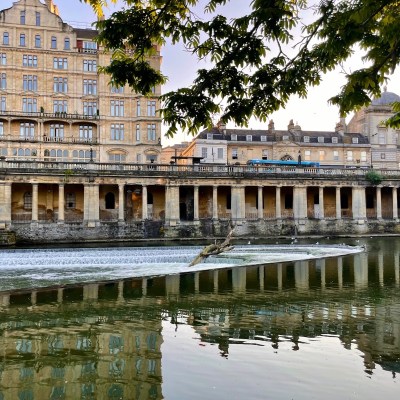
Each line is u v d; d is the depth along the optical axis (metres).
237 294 20.92
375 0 6.80
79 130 67.19
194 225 57.12
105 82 67.50
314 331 14.66
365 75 7.45
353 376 10.84
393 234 62.03
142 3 8.51
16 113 63.50
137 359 12.30
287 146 82.81
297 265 30.50
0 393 10.25
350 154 85.56
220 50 8.55
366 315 16.66
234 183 59.94
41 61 66.19
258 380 10.69
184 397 9.84
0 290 22.47
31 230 51.16
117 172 55.38
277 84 8.73
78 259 33.03
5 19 64.81
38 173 52.59
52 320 16.61
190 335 14.46
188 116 8.88
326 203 68.06
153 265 31.62
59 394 10.19
